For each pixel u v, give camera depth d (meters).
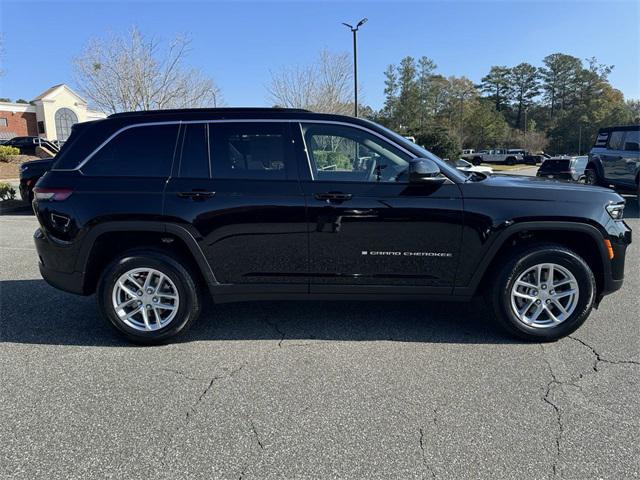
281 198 3.59
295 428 2.66
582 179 14.10
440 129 43.44
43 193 3.72
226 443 2.53
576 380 3.17
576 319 3.71
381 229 3.60
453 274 3.68
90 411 2.84
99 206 3.62
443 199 3.58
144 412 2.82
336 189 3.60
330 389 3.07
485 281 3.82
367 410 2.83
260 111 3.77
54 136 49.78
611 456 2.40
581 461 2.37
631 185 11.55
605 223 3.62
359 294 3.74
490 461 2.37
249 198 3.60
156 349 3.71
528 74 99.31
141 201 3.61
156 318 3.74
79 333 4.04
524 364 3.40
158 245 3.79
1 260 6.61
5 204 11.70
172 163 3.71
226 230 3.63
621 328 4.06
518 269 3.65
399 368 3.36
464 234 3.60
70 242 3.67
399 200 3.57
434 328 4.09
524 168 48.25
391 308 4.61
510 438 2.55
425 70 78.00
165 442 2.54
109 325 3.77
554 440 2.53
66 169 3.75
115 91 19.67
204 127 3.74
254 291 3.75
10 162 26.98
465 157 59.59
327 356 3.56
